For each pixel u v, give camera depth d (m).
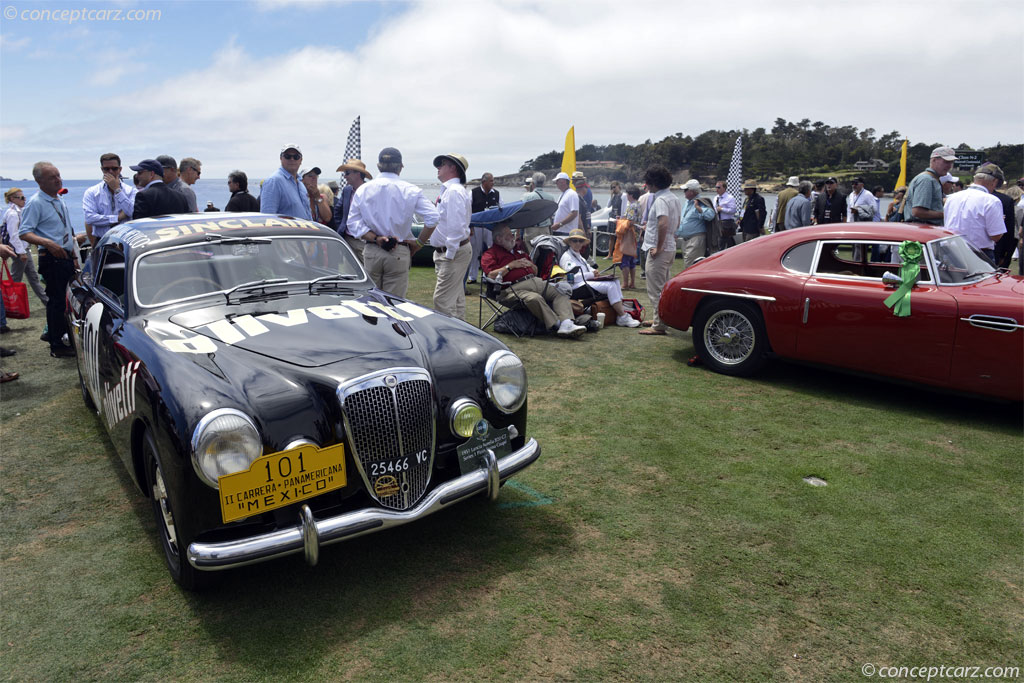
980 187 6.70
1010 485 3.85
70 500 3.74
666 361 6.53
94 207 7.14
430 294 10.12
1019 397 4.58
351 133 11.85
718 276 6.05
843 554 3.14
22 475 4.05
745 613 2.72
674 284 6.38
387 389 2.82
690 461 4.19
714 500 3.68
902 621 2.68
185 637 2.59
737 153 17.73
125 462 3.32
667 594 2.85
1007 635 2.60
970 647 2.53
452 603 2.80
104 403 3.67
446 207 6.36
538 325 7.61
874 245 5.29
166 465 2.61
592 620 2.68
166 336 3.14
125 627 2.65
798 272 5.64
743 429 4.73
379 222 5.75
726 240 14.13
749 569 3.03
